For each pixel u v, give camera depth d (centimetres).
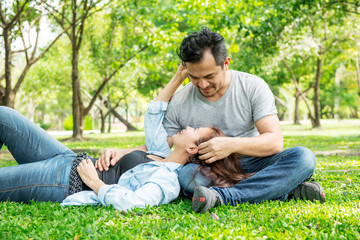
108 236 223
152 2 1191
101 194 293
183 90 382
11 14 1213
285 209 289
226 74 356
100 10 1439
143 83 2503
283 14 1140
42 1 1241
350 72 3512
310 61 2422
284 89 4031
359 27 1520
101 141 1545
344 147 995
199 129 341
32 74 2427
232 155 329
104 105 3120
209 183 323
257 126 352
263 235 234
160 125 381
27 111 5116
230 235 228
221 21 1075
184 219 265
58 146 338
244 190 313
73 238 223
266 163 342
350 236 222
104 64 1786
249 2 1070
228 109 360
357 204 316
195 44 297
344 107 4669
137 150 354
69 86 2462
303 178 318
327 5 1284
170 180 314
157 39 1174
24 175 308
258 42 1365
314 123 2323
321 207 297
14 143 332
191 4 1073
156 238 223
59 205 295
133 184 316
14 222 245
